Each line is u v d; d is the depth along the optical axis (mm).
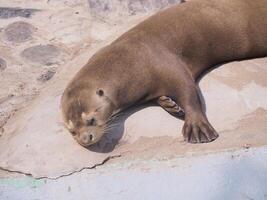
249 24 19328
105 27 23281
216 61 19469
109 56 17609
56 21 24266
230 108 17516
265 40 19625
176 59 17922
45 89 19906
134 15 23516
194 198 14656
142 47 17812
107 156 16391
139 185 15328
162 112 17688
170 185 15164
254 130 16609
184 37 18469
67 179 15898
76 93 16703
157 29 18453
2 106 19469
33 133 17469
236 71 19141
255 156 15641
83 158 16391
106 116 16781
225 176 15141
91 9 24203
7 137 17906
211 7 19250
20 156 16812
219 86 18406
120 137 16969
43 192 15641
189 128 16609
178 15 18891
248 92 18031
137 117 17562
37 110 18531
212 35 18922
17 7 25438
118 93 17047
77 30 23453
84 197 15266
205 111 17500
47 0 25797
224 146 16094
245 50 19609
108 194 15219
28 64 21609
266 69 19203
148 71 17422
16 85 20469
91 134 16297
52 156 16578
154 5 23672
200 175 15305
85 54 21375
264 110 17375
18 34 23609
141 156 16281
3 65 21656
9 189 15914
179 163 15805
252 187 14680
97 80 16969
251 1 19500
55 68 21219
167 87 17516
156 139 16812
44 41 23031
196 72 18922
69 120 16500
